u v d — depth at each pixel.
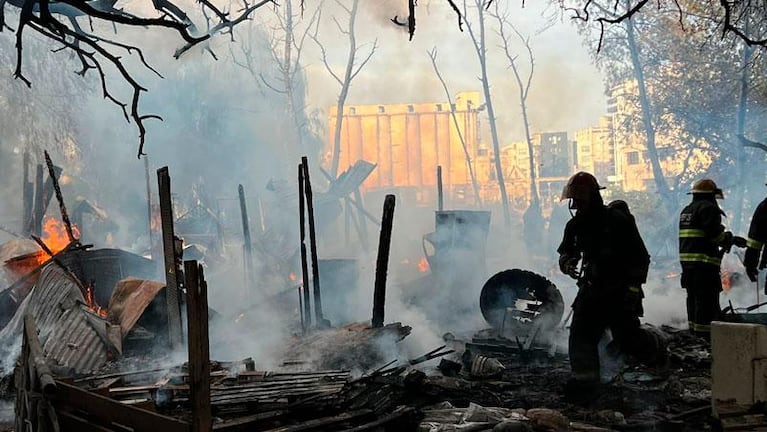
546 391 6.26
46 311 8.20
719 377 4.98
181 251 9.01
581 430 4.91
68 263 10.96
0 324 10.20
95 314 8.06
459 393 5.96
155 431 3.64
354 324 8.23
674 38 23.69
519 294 8.65
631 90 27.38
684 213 8.27
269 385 5.61
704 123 24.31
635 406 5.64
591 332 5.94
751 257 7.95
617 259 5.98
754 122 23.33
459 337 8.91
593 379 5.80
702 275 8.02
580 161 40.31
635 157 35.72
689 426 5.04
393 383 5.80
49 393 4.48
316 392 5.34
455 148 40.81
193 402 3.46
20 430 5.09
